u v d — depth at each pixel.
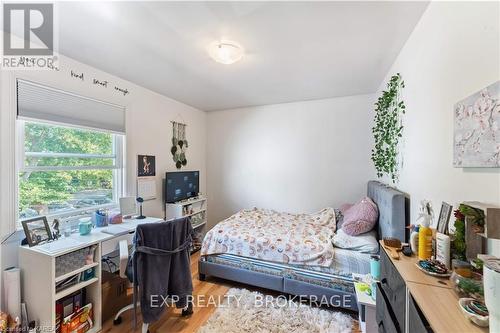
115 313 2.12
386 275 1.30
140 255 1.80
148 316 1.78
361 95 3.42
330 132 3.61
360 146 3.45
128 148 2.88
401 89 2.11
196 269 3.04
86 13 1.57
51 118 2.10
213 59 2.27
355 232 2.29
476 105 1.01
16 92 1.85
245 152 4.20
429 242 1.17
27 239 1.76
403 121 2.07
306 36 1.85
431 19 1.47
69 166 2.33
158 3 1.46
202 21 1.65
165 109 3.51
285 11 1.54
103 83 2.55
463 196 1.14
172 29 1.76
